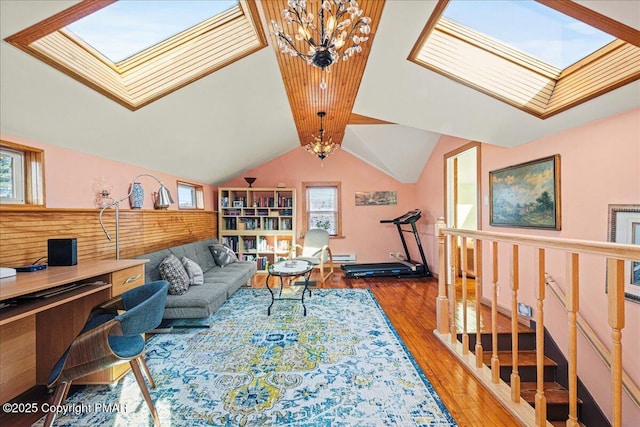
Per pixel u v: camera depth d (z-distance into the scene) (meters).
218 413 1.71
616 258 1.14
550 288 2.63
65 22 1.43
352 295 4.05
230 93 2.82
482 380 1.97
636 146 1.92
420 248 5.17
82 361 1.42
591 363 2.30
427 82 2.52
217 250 4.50
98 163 2.67
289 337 2.71
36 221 2.06
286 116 3.96
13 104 1.73
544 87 2.31
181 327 2.93
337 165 6.07
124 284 2.10
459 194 6.27
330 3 1.58
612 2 1.34
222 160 4.54
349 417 1.68
